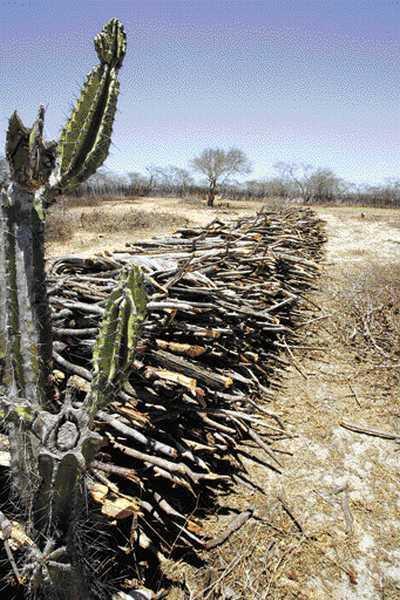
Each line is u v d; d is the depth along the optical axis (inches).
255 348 190.2
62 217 548.1
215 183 1034.7
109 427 106.0
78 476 62.4
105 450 102.3
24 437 71.3
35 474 69.2
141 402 114.3
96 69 71.0
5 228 69.1
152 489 101.3
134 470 95.5
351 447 145.1
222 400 134.1
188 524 98.3
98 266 174.7
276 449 140.9
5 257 69.4
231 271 203.5
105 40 70.6
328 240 506.9
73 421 66.7
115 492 87.7
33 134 62.7
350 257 414.0
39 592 71.2
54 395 86.7
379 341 227.0
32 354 71.8
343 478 130.2
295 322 246.4
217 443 125.4
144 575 91.9
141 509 96.9
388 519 115.7
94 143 69.9
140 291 68.3
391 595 94.4
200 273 169.8
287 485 125.5
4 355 71.0
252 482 125.4
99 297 145.4
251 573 96.3
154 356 116.4
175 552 98.7
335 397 175.5
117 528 91.9
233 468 129.8
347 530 110.7
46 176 67.2
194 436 118.3
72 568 66.3
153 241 243.3
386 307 268.5
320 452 141.6
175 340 137.3
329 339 230.8
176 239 246.2
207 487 119.3
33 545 65.5
